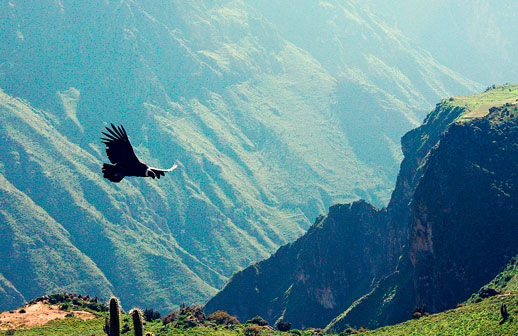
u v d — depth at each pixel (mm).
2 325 134500
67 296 159375
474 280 183000
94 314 149625
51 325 135750
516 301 126250
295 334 153375
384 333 143000
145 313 169500
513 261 175875
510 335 110062
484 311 127750
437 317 141125
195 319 156625
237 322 170000
